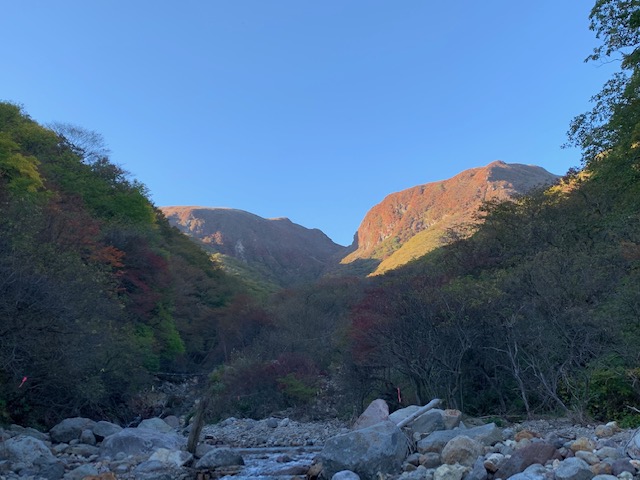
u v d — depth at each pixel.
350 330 26.17
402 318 21.58
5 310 13.25
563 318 15.64
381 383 26.50
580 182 27.23
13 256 14.35
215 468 11.20
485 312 19.17
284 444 18.22
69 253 19.30
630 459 7.00
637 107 20.06
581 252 19.53
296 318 50.28
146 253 40.09
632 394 13.84
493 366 20.03
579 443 7.98
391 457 8.86
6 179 29.95
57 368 16.36
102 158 52.06
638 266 18.33
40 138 45.84
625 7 19.61
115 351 21.95
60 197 34.00
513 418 17.03
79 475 10.05
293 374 31.77
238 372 34.34
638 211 21.36
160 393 37.53
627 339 14.12
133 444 12.99
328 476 8.90
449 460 8.71
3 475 9.80
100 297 20.02
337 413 28.45
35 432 14.96
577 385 15.01
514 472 7.38
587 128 22.33
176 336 42.91
